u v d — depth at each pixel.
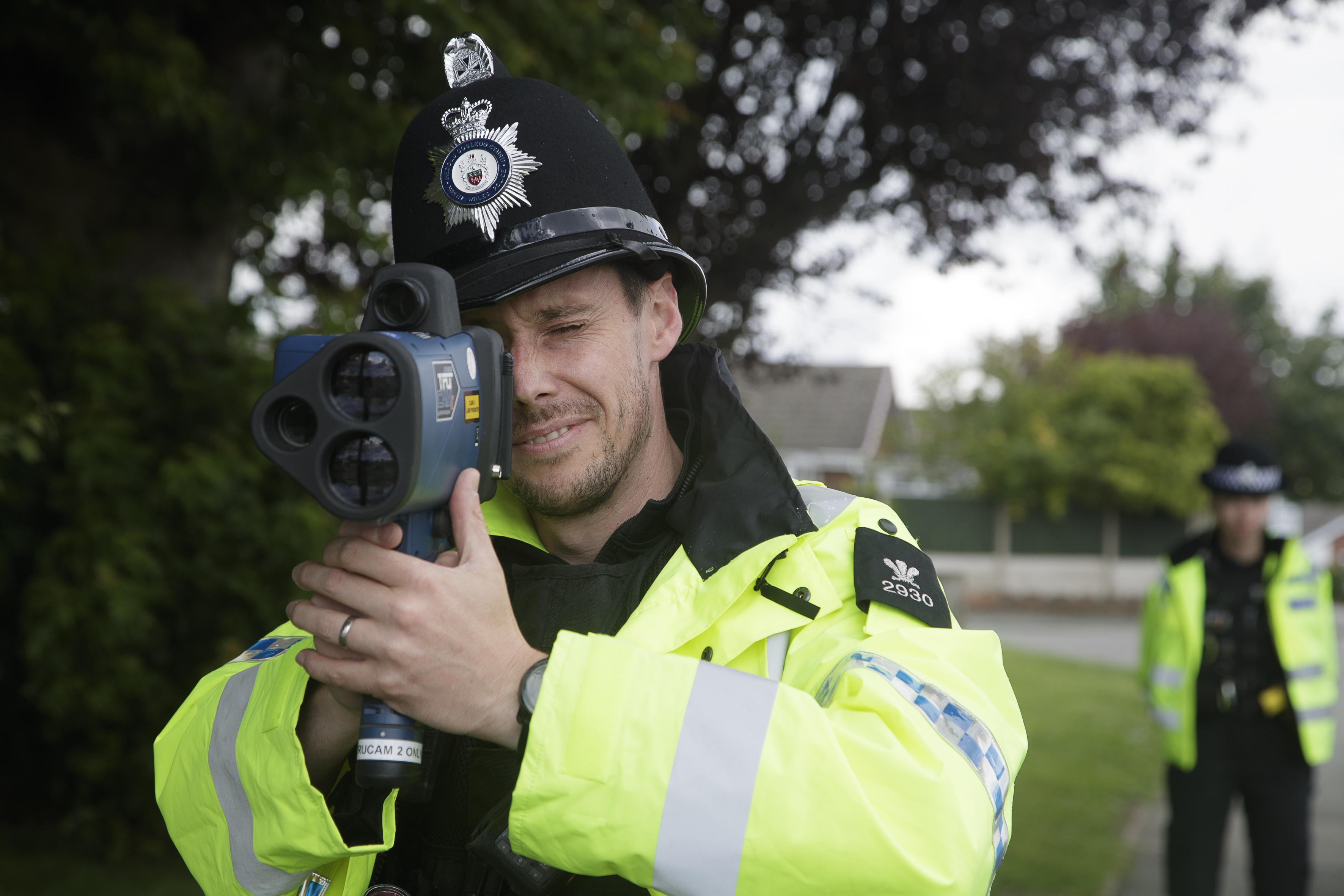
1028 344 20.94
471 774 1.15
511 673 0.91
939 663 1.02
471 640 0.89
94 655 4.12
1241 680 3.88
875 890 0.86
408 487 0.85
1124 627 16.64
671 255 1.21
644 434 1.20
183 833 1.17
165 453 4.31
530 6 3.95
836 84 5.44
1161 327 26.28
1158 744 7.63
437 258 1.13
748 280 5.39
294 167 4.12
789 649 1.11
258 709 1.10
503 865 1.04
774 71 5.60
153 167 4.70
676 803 0.88
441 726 0.90
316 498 0.87
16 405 3.72
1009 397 20.06
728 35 5.34
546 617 1.21
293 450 0.88
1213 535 4.12
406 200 1.16
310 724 1.07
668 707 0.91
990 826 0.92
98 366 4.19
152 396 4.35
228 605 4.50
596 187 1.14
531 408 1.12
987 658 1.07
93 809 4.61
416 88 4.33
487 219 1.10
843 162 5.64
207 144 4.35
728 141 5.54
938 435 20.47
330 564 0.91
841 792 0.87
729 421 1.21
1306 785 3.87
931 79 5.39
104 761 4.44
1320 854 5.22
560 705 0.90
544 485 1.15
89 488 4.07
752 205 5.40
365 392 0.87
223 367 4.51
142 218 4.73
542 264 1.09
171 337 4.50
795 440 21.28
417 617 0.87
